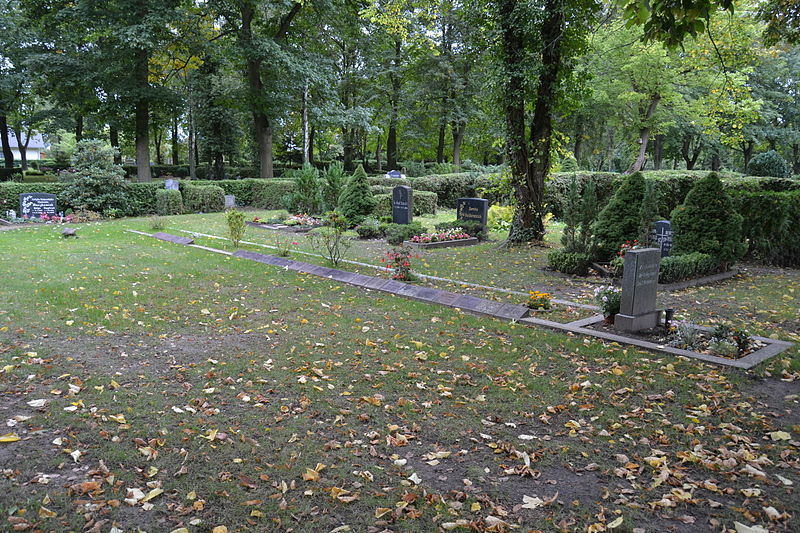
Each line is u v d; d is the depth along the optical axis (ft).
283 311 27.61
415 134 129.80
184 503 11.44
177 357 20.53
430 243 50.19
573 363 20.43
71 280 33.22
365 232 56.03
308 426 15.16
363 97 128.57
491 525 10.89
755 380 18.72
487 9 46.65
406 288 31.81
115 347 21.44
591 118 118.11
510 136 49.03
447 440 14.60
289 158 165.37
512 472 12.96
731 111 73.31
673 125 109.40
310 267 38.50
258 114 104.58
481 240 55.93
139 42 80.02
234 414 15.78
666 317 24.16
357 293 31.89
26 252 43.45
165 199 77.82
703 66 67.10
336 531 10.64
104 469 12.51
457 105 119.34
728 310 28.60
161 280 34.30
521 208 50.67
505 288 33.76
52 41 97.45
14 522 10.46
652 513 11.44
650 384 18.37
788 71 118.62
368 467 13.12
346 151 149.28
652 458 13.51
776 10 36.78
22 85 105.81
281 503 11.43
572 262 37.37
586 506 11.66
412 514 11.21
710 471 13.06
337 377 18.85
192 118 125.29
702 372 19.38
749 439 14.51
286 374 18.95
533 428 15.38
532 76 44.11
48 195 68.59
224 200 85.51
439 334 24.03
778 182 57.88
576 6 44.86
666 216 63.41
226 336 23.34
